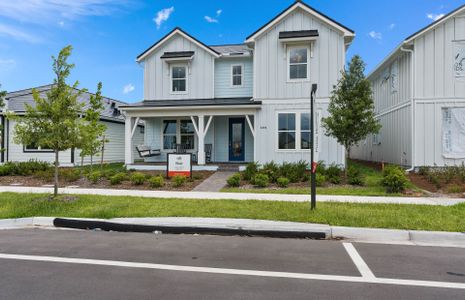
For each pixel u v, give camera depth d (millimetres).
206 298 3697
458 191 9938
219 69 18000
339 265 4789
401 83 15539
